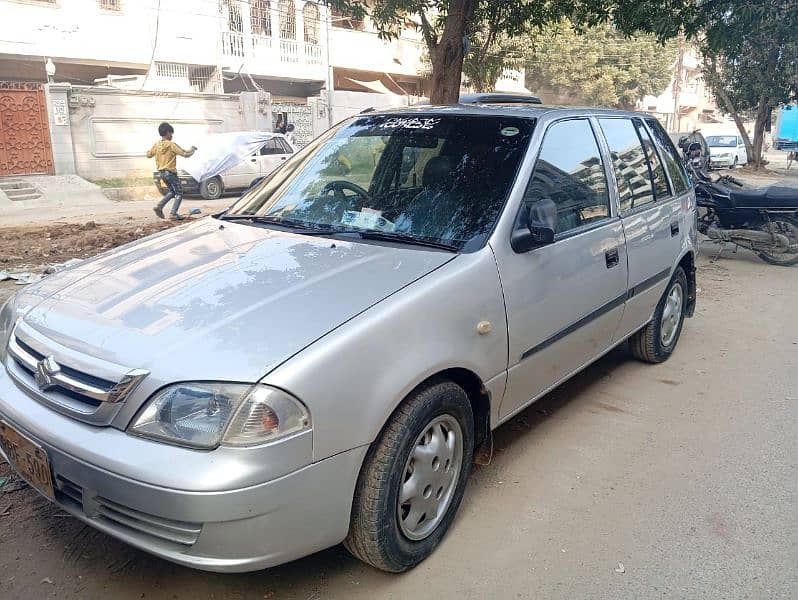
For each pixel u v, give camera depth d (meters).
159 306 2.52
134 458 2.11
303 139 23.22
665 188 4.84
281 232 3.30
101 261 3.16
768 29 10.70
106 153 18.36
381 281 2.65
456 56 8.63
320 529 2.29
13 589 2.54
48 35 18.27
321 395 2.21
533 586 2.64
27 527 2.92
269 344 2.25
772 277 8.33
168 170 12.52
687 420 4.16
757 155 28.73
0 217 13.58
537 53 30.86
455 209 3.19
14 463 2.55
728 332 6.01
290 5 24.03
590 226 3.69
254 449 2.09
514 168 3.29
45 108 17.36
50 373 2.37
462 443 2.87
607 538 2.96
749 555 2.86
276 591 2.58
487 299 2.87
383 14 10.32
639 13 8.59
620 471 3.53
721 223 9.25
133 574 2.65
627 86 36.03
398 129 3.80
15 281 6.88
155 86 20.66
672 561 2.81
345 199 3.52
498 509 3.16
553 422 4.11
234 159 16.22
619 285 3.97
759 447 3.83
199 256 3.00
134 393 2.19
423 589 2.61
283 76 24.20
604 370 5.00
